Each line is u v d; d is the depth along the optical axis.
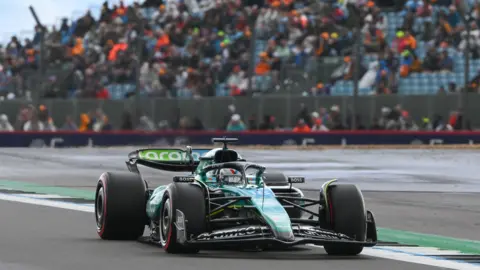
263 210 31.06
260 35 160.75
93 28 168.38
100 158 114.25
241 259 31.14
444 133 137.00
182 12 171.62
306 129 140.00
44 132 144.50
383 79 147.25
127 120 145.25
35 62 165.50
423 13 162.00
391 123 138.12
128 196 37.00
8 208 52.59
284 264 30.03
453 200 63.84
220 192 34.12
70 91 158.50
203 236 31.23
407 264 31.30
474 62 154.25
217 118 141.75
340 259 32.03
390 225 47.25
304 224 36.19
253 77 151.62
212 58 160.88
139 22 144.88
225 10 165.12
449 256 34.09
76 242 36.53
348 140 139.25
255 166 34.22
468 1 161.00
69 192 65.50
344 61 149.38
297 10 163.50
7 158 112.88
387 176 88.69
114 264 29.53
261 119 141.00
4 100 147.62
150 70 158.25
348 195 33.06
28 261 30.20
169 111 143.50
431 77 152.38
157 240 35.97
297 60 150.25
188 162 40.38
